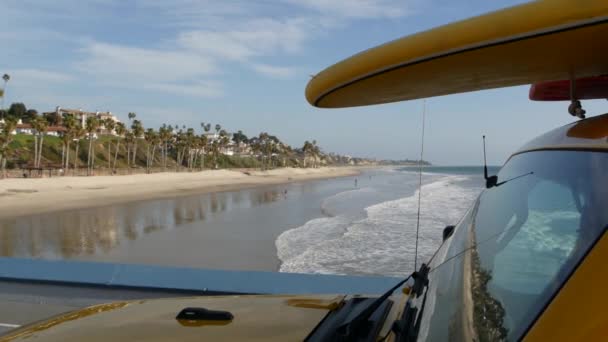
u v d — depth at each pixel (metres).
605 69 1.41
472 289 1.30
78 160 105.50
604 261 0.89
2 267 4.65
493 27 1.09
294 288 4.00
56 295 4.18
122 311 2.00
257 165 175.75
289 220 40.66
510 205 1.48
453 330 1.22
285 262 21.64
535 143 1.62
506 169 1.85
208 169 141.25
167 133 114.25
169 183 95.06
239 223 39.94
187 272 4.35
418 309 1.60
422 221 31.23
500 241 1.38
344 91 1.56
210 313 1.85
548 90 1.91
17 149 97.12
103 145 117.75
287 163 194.88
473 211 1.90
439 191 57.19
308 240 28.42
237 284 4.09
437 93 1.68
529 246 1.19
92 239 33.84
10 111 118.19
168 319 1.85
